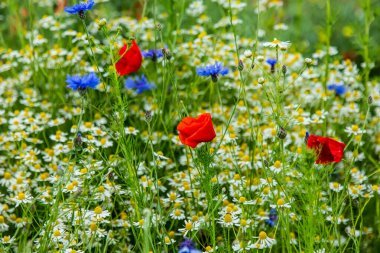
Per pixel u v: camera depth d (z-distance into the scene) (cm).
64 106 537
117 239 408
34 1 651
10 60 568
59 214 392
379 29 733
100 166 446
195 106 520
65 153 479
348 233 412
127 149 393
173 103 524
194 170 449
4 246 400
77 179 412
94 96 536
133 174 383
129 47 411
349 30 633
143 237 365
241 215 391
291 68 582
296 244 414
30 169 460
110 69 395
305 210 398
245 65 566
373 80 586
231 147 470
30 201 408
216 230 422
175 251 411
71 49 593
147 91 557
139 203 387
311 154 362
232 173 445
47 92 554
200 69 435
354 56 633
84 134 498
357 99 550
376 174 489
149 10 646
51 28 583
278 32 627
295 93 555
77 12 414
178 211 412
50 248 378
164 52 443
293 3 814
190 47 567
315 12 783
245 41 591
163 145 485
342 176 476
